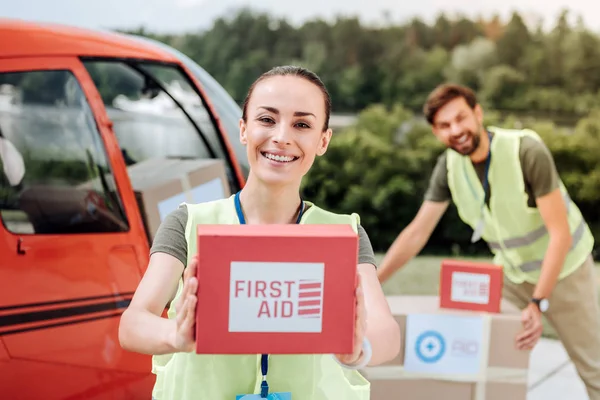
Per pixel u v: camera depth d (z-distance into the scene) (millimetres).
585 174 7699
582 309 2779
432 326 2490
